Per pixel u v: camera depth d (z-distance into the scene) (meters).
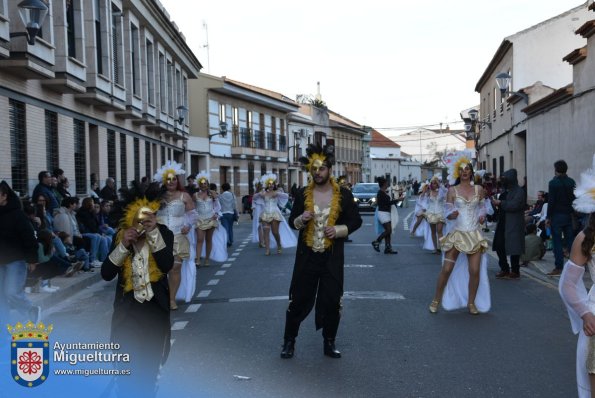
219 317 8.94
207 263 14.76
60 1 16.59
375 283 11.71
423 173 115.38
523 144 31.70
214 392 5.70
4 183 7.96
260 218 16.97
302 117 57.06
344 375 6.18
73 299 10.95
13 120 14.77
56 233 12.78
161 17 28.81
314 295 6.81
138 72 26.61
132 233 4.98
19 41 13.79
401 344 7.32
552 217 12.22
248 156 45.22
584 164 19.09
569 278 4.24
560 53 32.03
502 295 10.49
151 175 30.09
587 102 18.77
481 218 8.98
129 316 5.02
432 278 12.32
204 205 14.41
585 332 4.12
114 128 23.50
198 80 39.72
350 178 76.69
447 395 5.58
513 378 6.05
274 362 6.65
